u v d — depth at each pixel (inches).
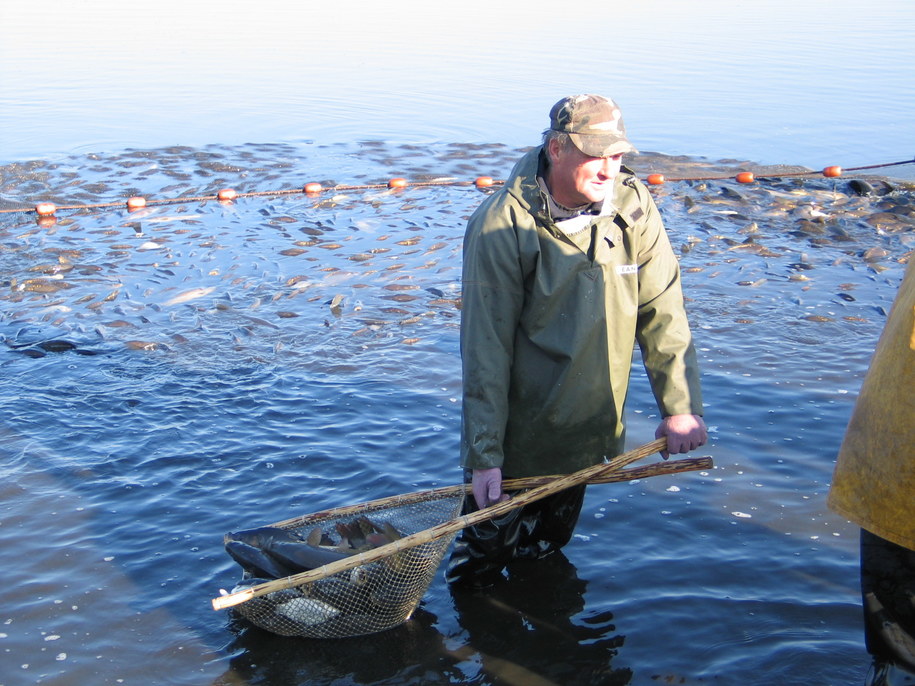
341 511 172.4
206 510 204.8
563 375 158.2
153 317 319.3
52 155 546.0
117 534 196.7
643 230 156.9
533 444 165.6
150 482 216.1
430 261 372.5
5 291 346.6
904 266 357.4
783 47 856.3
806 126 576.4
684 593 175.9
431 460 223.9
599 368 160.2
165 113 643.5
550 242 152.3
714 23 1015.0
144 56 852.6
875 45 860.6
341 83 724.0
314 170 515.8
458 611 173.3
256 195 468.8
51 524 199.9
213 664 160.1
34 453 229.1
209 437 236.4
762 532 193.8
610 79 719.7
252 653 162.6
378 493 210.1
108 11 1178.6
